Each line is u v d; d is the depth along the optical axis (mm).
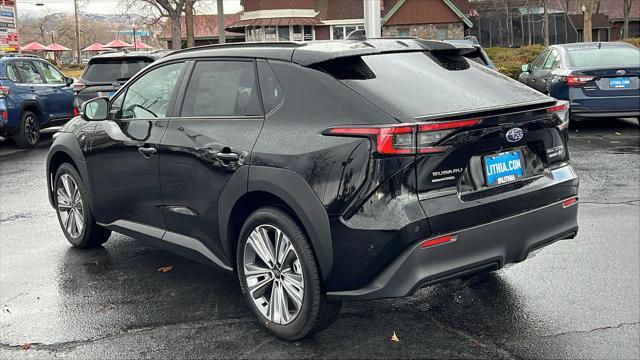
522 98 3912
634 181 7945
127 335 4020
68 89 14367
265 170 3736
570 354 3607
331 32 45969
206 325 4133
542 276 4801
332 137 3494
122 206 5090
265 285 3967
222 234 4133
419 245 3316
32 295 4742
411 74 3797
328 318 3691
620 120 13625
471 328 3971
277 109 3848
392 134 3295
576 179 4102
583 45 12578
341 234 3424
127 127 4953
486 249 3559
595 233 5820
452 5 43719
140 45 60312
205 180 4188
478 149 3525
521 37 56625
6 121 12555
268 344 3834
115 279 5035
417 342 3797
